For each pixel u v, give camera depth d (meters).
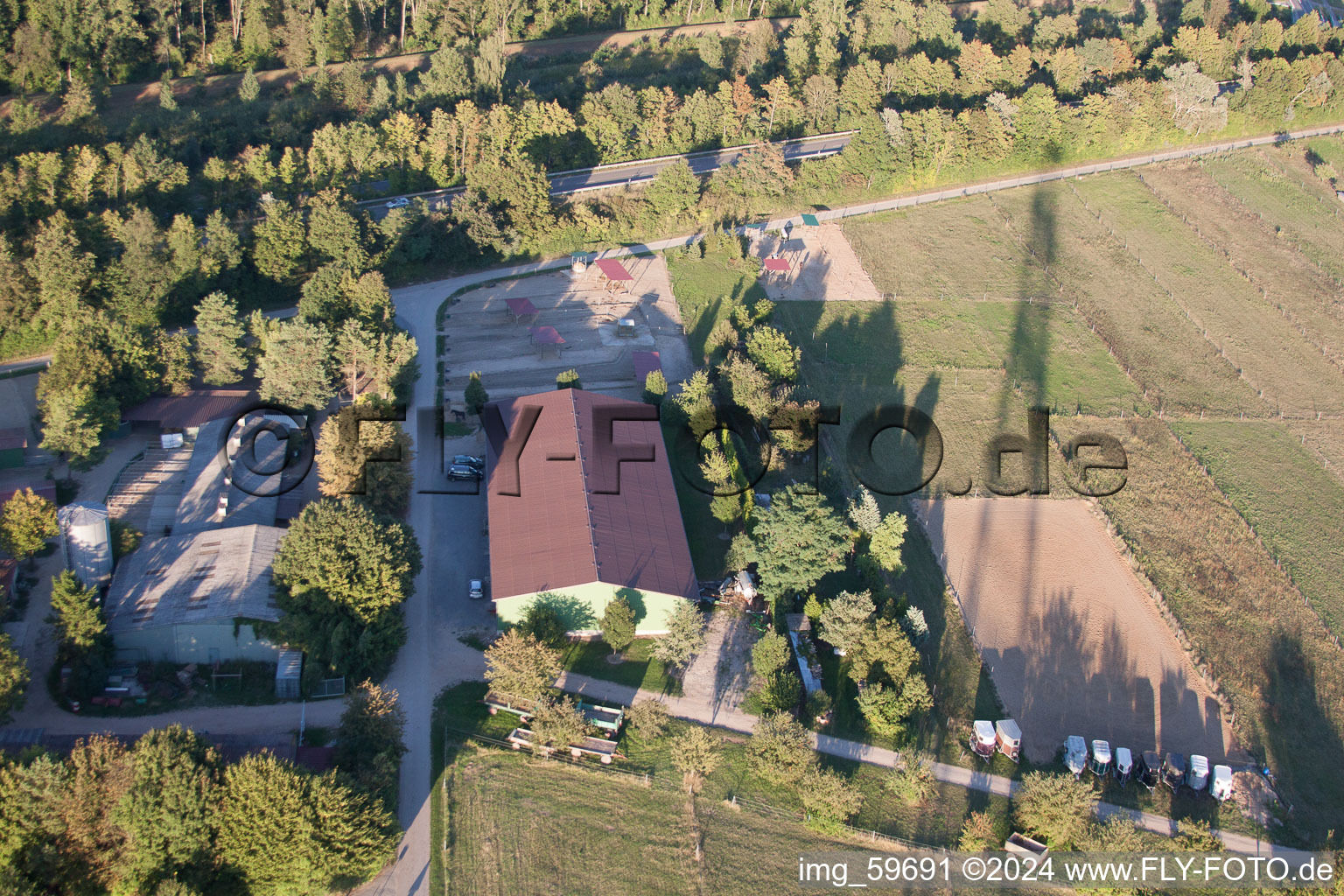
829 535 98.12
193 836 66.25
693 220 166.50
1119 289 166.25
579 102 194.25
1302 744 94.31
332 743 80.19
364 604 85.50
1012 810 82.94
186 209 147.75
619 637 90.00
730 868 75.25
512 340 136.00
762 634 96.50
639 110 185.12
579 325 140.50
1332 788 90.31
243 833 66.50
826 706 88.06
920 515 115.88
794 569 96.88
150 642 84.12
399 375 118.81
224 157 163.88
